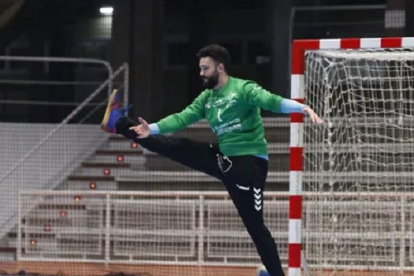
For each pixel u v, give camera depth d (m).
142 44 43.16
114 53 43.62
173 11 45.56
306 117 18.88
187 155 17.06
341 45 16.84
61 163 38.81
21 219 33.03
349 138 23.38
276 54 43.88
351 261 22.28
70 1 43.94
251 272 29.25
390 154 24.03
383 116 24.06
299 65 17.03
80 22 44.06
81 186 37.69
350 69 24.09
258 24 44.69
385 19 42.44
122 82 43.06
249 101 16.31
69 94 43.41
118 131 16.86
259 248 17.14
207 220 31.19
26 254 32.59
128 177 37.06
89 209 32.97
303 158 17.80
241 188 16.78
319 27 43.47
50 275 28.03
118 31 43.50
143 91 42.94
